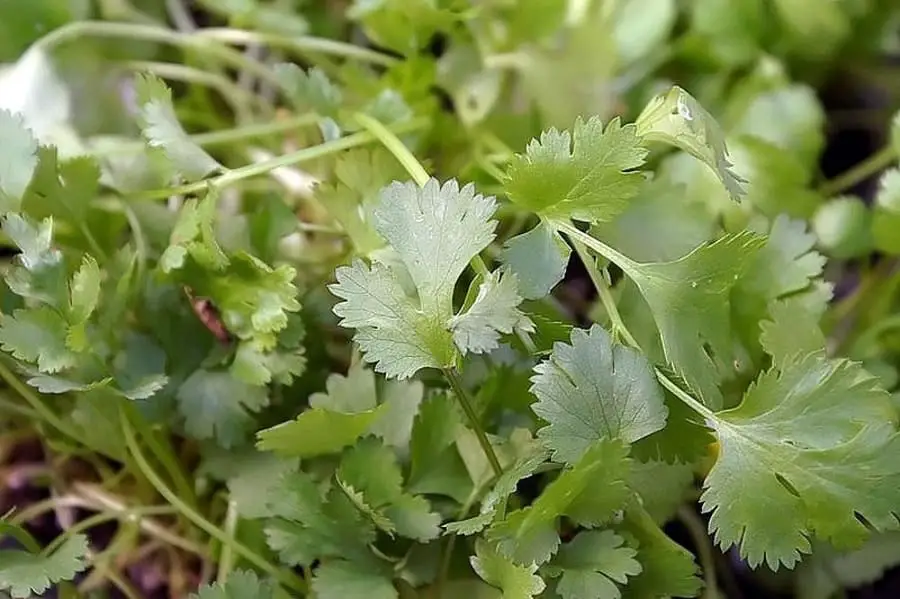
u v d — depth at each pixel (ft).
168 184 1.42
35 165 1.36
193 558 1.48
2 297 1.37
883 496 1.29
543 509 1.25
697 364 1.31
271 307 1.35
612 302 1.31
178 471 1.43
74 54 1.58
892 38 1.71
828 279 1.60
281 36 1.58
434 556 1.35
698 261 1.31
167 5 1.68
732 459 1.29
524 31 1.55
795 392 1.30
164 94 1.39
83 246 1.41
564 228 1.30
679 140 1.30
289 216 1.42
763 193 1.51
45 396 1.43
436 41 1.67
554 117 1.54
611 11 1.62
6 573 1.31
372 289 1.27
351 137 1.41
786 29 1.67
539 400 1.26
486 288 1.26
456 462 1.36
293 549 1.33
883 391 1.30
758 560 1.29
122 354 1.39
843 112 1.73
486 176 1.47
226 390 1.39
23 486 1.50
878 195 1.48
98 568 1.44
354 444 1.34
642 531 1.31
